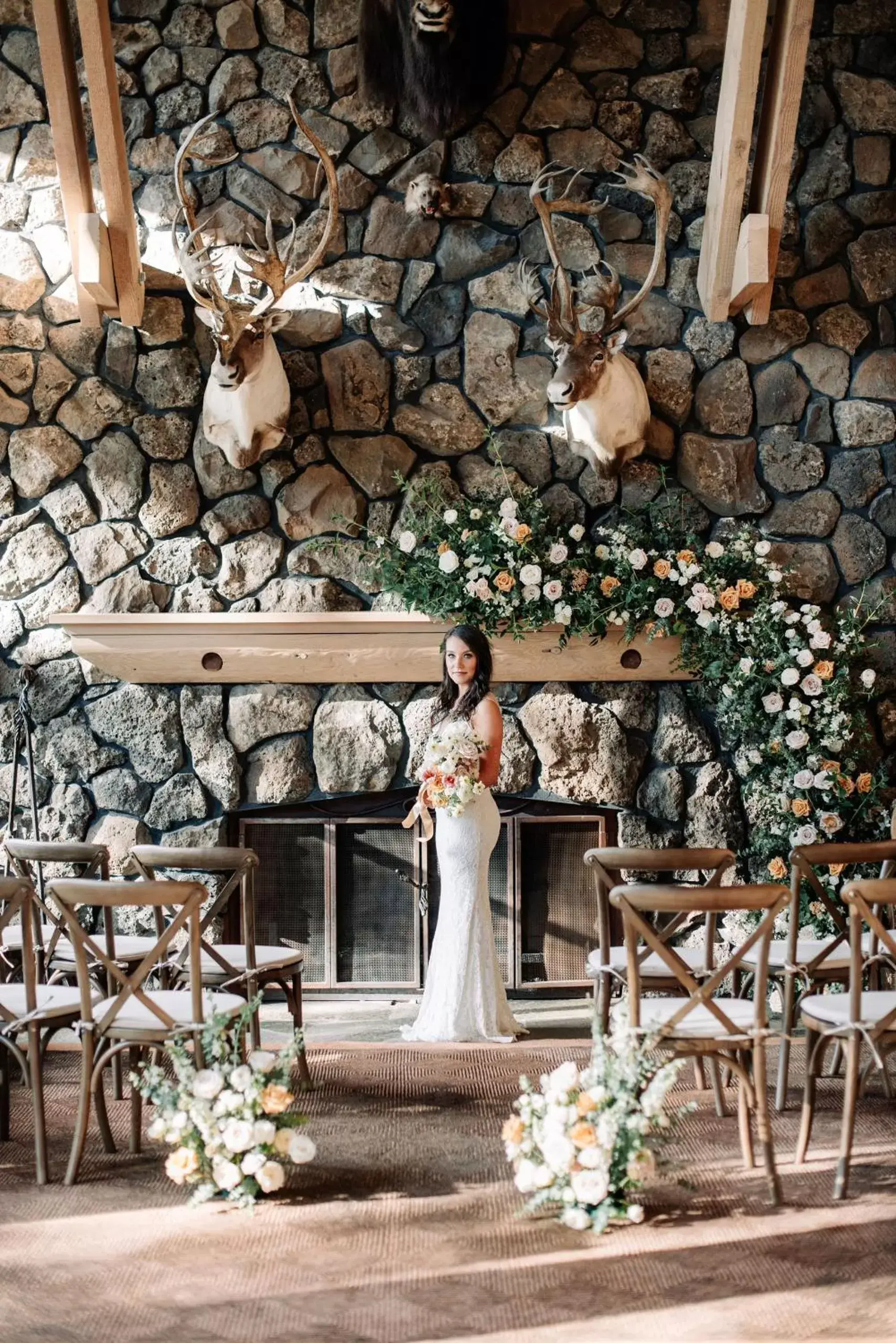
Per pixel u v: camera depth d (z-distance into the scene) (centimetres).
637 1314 277
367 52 583
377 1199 347
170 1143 349
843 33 613
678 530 598
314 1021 557
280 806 602
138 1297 288
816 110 611
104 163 548
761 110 602
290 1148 341
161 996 387
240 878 436
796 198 610
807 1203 339
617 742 594
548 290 604
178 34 612
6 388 602
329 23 611
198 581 599
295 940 602
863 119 610
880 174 610
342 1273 301
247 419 568
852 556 602
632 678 593
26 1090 454
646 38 612
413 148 609
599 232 606
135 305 580
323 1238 321
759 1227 324
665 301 605
